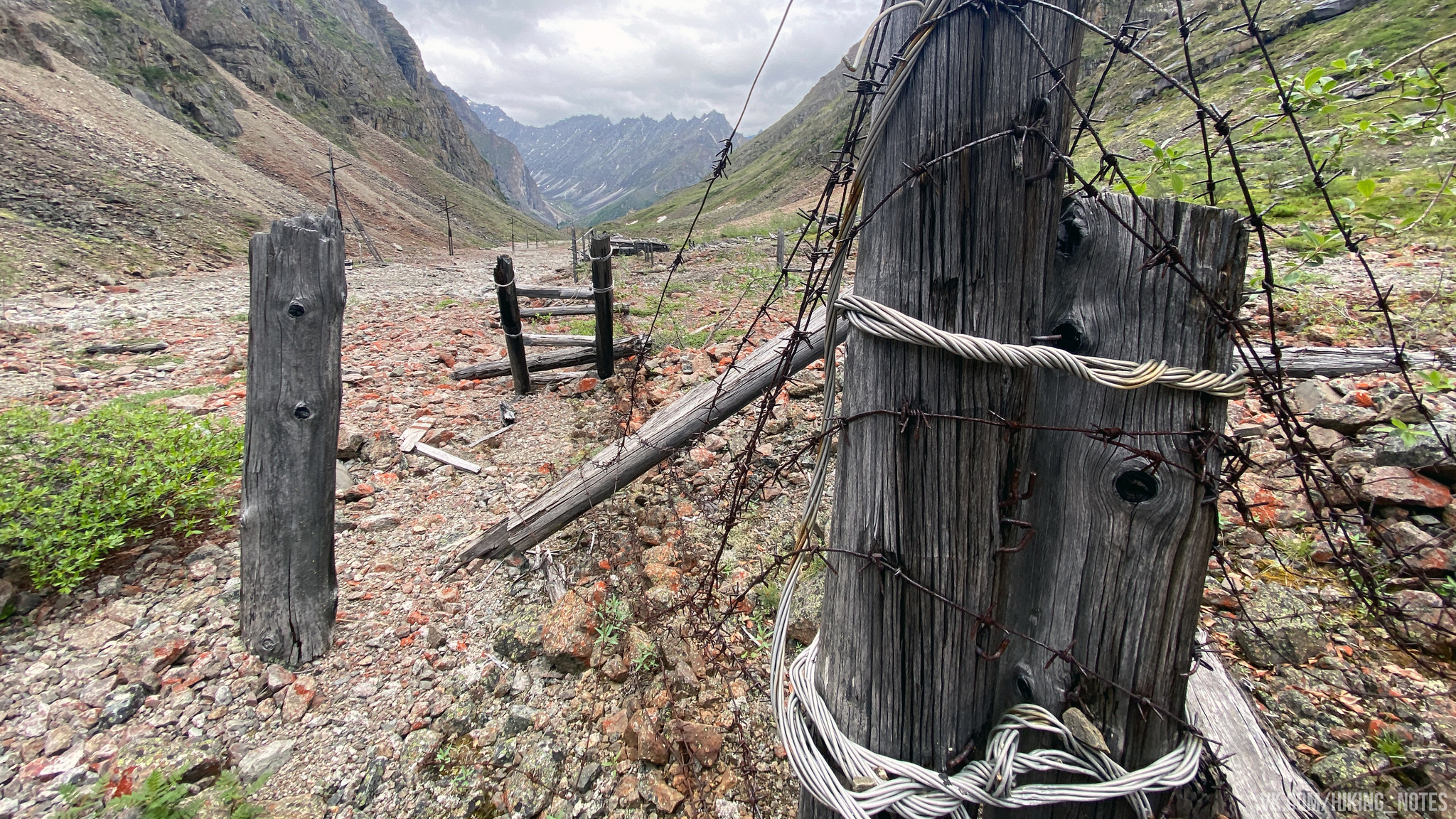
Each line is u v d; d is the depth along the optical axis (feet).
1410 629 7.98
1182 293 4.28
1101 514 4.67
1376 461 10.30
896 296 4.48
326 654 9.73
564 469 15.15
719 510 12.64
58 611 10.11
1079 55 4.22
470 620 10.44
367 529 12.81
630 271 52.06
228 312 35.42
